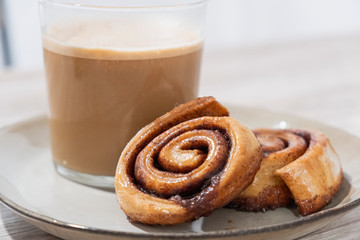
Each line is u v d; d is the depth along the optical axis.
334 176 0.41
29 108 0.54
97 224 0.38
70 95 0.42
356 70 0.66
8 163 0.44
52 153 0.44
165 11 0.41
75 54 0.41
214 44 1.06
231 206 0.40
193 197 0.37
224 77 0.62
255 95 0.58
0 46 0.89
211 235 0.35
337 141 0.46
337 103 0.56
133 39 0.41
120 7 0.40
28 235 0.38
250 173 0.37
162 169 0.38
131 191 0.38
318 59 0.70
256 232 0.35
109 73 0.41
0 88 0.58
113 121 0.41
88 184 0.42
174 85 0.42
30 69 0.64
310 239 0.38
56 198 0.41
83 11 0.41
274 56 0.72
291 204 0.40
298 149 0.41
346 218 0.40
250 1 1.06
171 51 0.41
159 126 0.40
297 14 1.10
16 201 0.40
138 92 0.41
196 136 0.38
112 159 0.42
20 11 0.89
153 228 0.38
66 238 0.37
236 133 0.38
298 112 0.54
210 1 1.03
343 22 1.14
